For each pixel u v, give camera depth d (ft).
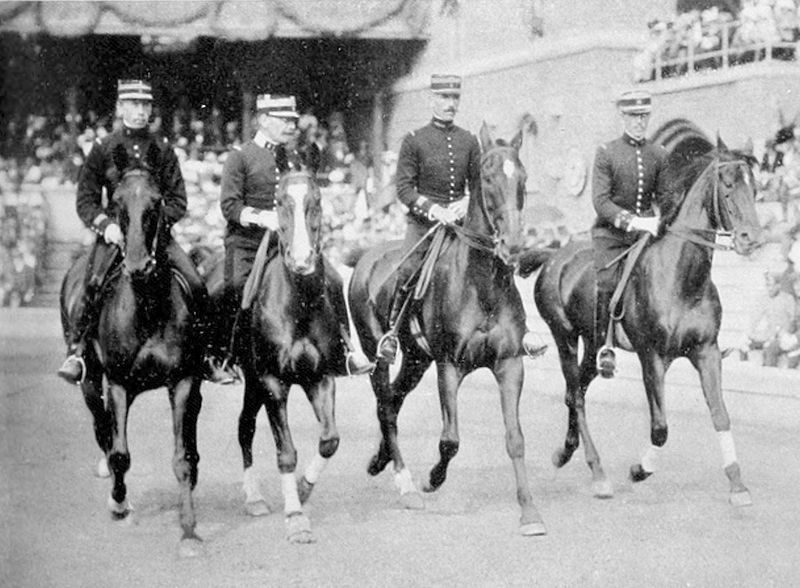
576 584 22.99
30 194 66.33
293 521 25.72
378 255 30.40
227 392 44.75
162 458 33.91
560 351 31.45
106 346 25.20
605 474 30.01
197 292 25.99
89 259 26.86
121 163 25.25
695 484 30.12
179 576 23.41
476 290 26.32
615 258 30.32
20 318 63.31
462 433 35.40
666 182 30.91
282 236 25.08
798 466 30.63
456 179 28.60
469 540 25.68
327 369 26.09
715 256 39.50
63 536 26.05
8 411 40.37
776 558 24.53
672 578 23.36
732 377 36.63
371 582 23.03
